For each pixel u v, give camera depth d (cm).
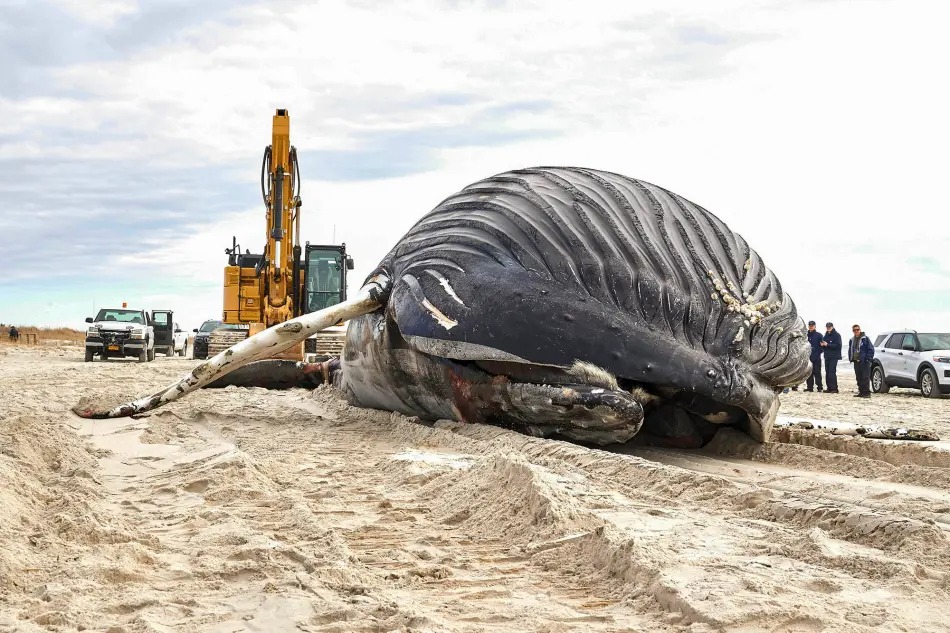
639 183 1090
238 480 766
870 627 421
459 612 452
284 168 2395
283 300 2445
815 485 763
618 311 956
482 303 991
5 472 665
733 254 1027
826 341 2591
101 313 3712
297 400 1513
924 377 2384
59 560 509
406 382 1166
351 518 664
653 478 767
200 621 425
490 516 639
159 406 1257
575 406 933
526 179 1120
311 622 425
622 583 495
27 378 2134
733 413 987
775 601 444
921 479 817
